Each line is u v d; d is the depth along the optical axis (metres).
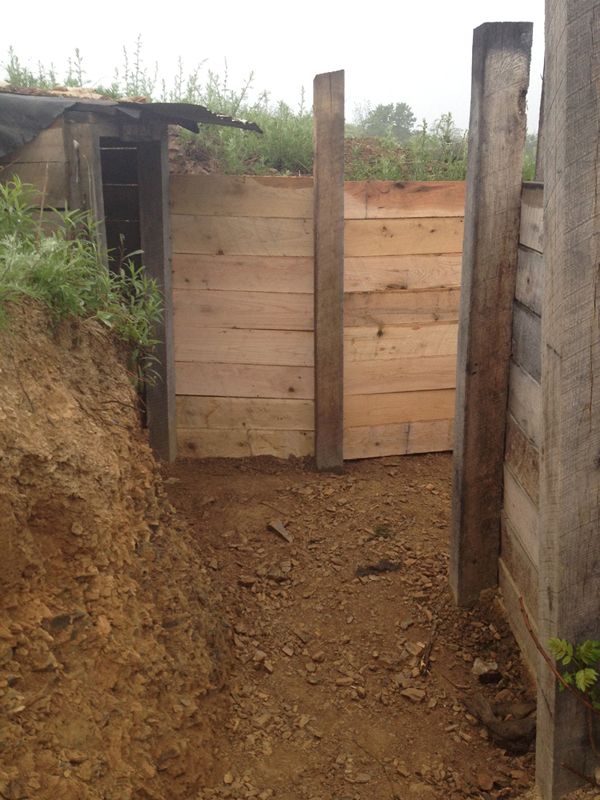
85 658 2.30
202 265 5.22
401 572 4.08
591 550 2.26
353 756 2.82
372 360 5.48
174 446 5.51
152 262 5.07
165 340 5.20
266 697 3.16
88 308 3.17
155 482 3.36
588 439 2.19
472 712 3.02
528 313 3.10
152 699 2.54
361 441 5.65
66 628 2.28
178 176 5.05
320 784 2.68
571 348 2.14
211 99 6.62
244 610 3.76
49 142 3.52
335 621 3.70
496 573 3.71
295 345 5.35
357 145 6.33
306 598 3.89
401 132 6.74
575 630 2.32
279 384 5.43
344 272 5.25
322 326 5.18
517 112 3.09
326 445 5.38
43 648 2.16
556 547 2.27
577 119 2.02
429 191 5.21
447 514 4.75
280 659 3.42
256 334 5.34
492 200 3.17
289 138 6.04
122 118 3.90
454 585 3.77
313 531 4.54
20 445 2.28
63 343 2.86
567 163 2.04
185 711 2.68
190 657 2.89
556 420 2.21
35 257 2.72
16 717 2.00
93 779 2.11
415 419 5.71
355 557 4.24
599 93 2.01
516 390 3.30
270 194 5.07
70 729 2.13
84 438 2.62
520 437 3.25
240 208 5.10
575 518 2.24
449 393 5.71
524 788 2.61
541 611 2.46
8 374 2.41
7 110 3.39
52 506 2.36
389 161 6.08
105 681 2.35
